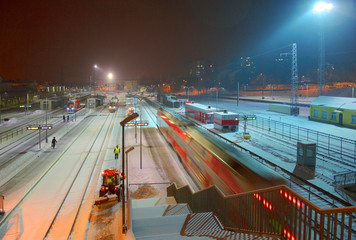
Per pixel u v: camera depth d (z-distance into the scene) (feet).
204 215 30.89
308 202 17.84
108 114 253.85
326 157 92.32
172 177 82.69
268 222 23.30
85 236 45.39
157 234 25.53
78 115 246.68
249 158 52.90
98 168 93.76
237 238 20.88
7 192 72.69
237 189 45.03
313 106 172.04
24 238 49.39
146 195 69.51
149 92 652.07
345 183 67.46
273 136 130.52
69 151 118.11
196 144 71.10
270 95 419.13
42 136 151.43
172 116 121.08
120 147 123.65
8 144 132.05
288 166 83.76
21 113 257.75
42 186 76.84
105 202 61.62
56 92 483.10
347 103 153.07
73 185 77.46
